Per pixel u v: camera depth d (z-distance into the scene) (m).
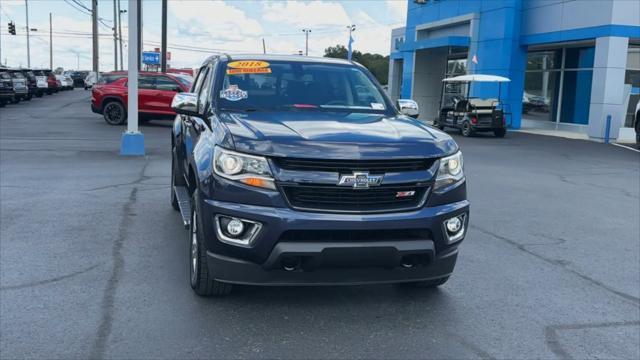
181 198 6.57
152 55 40.12
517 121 28.77
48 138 17.73
